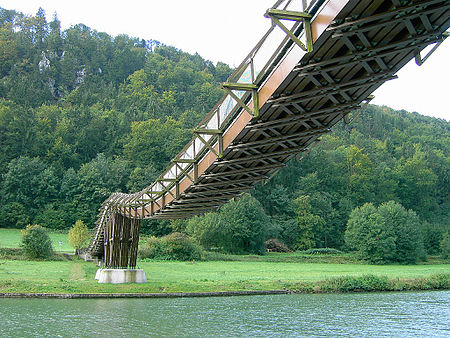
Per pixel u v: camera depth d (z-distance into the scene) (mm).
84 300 46625
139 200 41844
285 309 43656
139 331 32062
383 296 55906
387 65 15945
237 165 24484
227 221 128125
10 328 32312
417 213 188250
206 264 96750
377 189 187000
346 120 20172
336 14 13359
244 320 37250
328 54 15133
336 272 83875
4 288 51062
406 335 32562
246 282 62656
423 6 12578
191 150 27672
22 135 165750
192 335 31156
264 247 133250
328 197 168750
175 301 47594
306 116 18625
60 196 155250
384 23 13148
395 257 118438
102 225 67625
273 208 163500
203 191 29375
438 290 63750
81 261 91438
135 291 51250
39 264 79688
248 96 19438
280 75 16844
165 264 92188
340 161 196250
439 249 139250
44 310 40062
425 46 14969
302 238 148250
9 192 146750
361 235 117312
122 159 178500
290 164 175125
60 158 170000
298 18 14828
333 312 42312
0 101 190375
